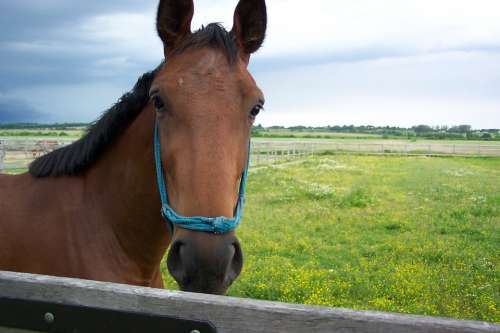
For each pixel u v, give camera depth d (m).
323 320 1.18
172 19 2.36
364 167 25.05
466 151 40.19
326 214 10.47
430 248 7.49
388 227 9.29
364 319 1.16
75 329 1.37
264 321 1.22
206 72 2.13
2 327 1.44
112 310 1.33
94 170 2.58
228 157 2.01
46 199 2.53
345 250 7.51
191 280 1.87
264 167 22.91
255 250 7.35
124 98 2.56
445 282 5.82
